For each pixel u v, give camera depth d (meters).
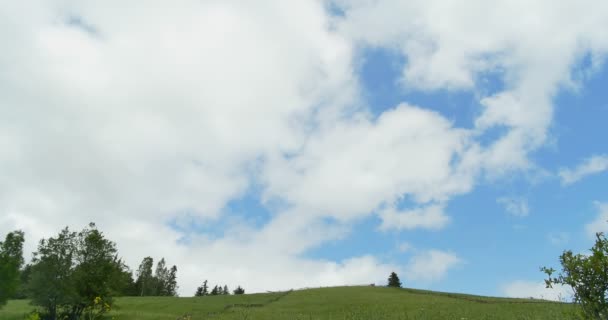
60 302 44.62
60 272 44.59
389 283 126.31
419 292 76.19
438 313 42.41
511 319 33.41
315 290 79.25
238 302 65.56
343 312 48.94
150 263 132.62
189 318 48.34
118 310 55.03
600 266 7.66
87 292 45.53
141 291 126.12
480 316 38.66
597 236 8.09
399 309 48.88
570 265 8.15
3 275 42.88
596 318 7.73
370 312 46.69
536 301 55.22
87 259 46.91
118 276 49.00
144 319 48.16
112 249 48.81
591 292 7.84
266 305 61.03
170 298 73.75
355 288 81.94
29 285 43.94
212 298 72.56
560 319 22.20
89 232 48.19
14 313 51.31
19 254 44.59
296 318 44.69
